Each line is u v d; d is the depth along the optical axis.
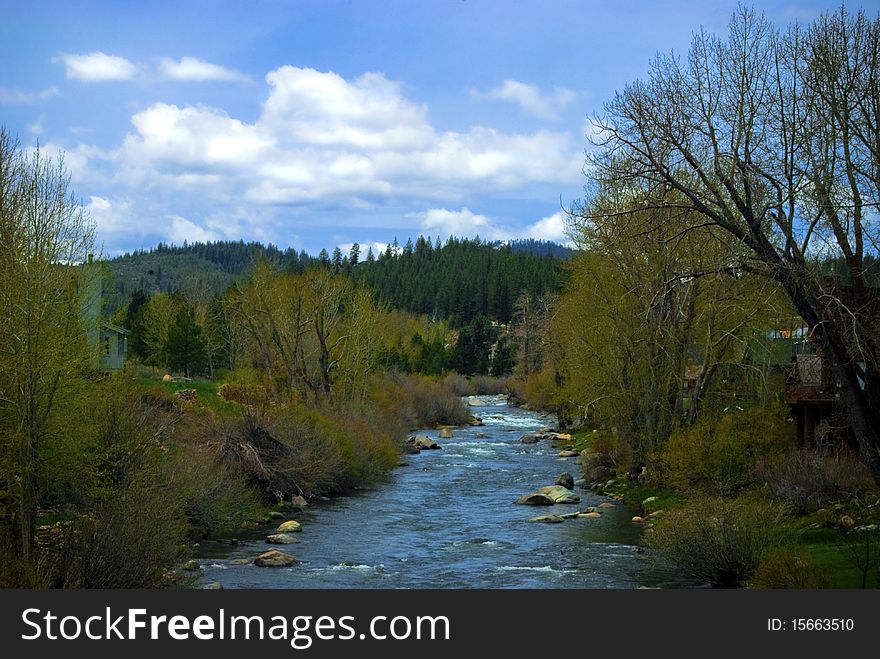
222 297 89.62
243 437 37.59
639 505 37.00
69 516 24.09
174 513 22.19
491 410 102.88
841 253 26.48
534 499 38.22
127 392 28.11
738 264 21.36
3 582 17.41
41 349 21.22
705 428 35.22
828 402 34.03
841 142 22.98
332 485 41.28
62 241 22.70
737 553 21.73
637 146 23.03
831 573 20.84
